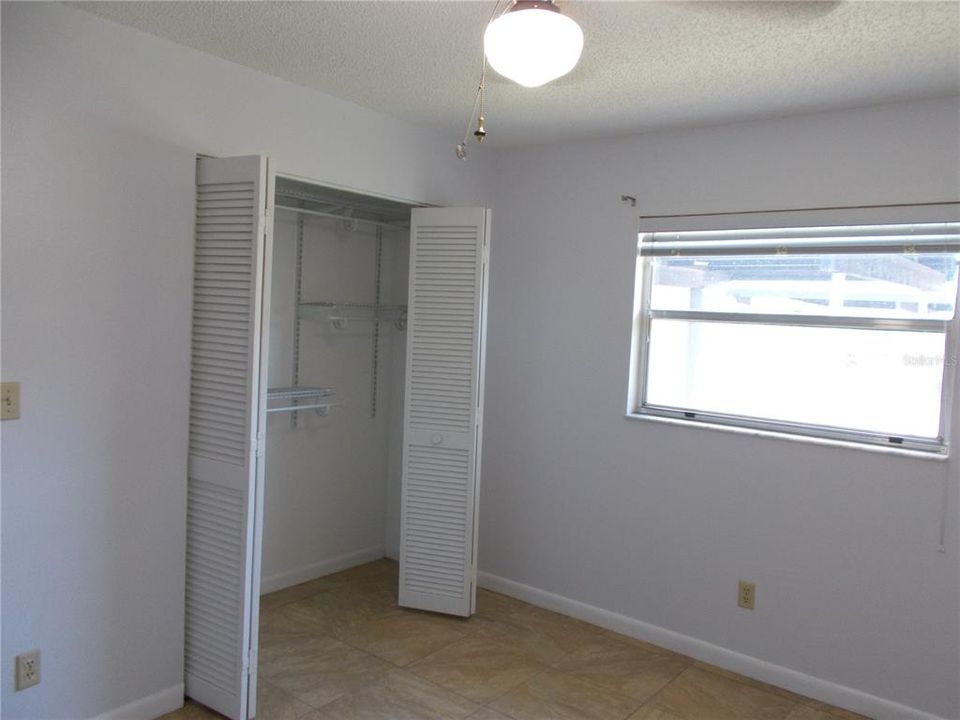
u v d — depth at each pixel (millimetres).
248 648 2514
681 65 2402
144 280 2447
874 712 2770
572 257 3568
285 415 3703
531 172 3709
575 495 3586
